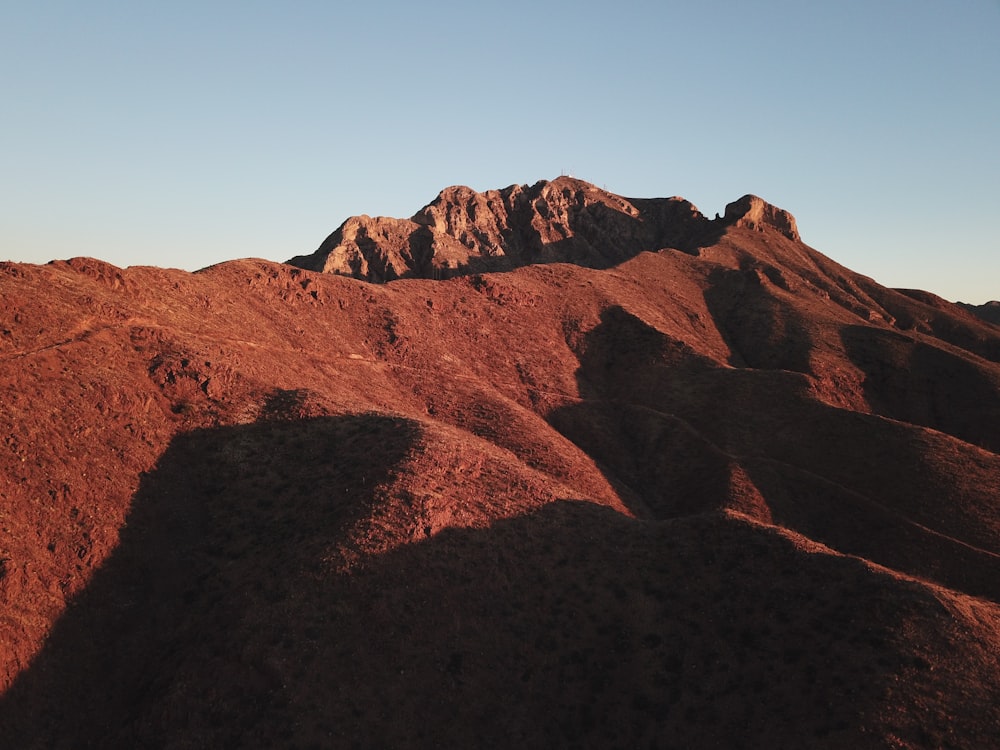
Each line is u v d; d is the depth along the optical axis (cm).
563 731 3444
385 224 17875
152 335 5500
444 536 4269
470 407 7675
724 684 3491
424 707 3397
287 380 6128
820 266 17325
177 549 4188
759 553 4209
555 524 4709
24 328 4709
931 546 5950
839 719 3080
